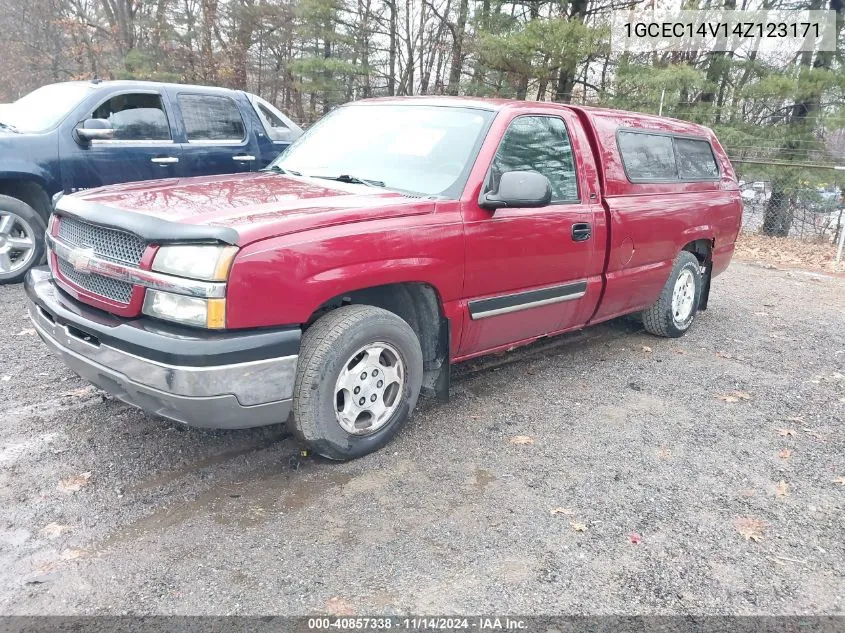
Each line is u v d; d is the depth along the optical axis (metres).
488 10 16.38
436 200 3.78
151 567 2.70
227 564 2.73
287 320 3.08
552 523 3.15
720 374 5.40
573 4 15.71
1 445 3.57
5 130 6.39
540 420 4.29
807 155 15.14
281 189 3.81
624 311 5.57
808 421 4.55
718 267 6.65
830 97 15.09
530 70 14.59
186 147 7.42
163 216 3.11
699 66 16.36
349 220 3.34
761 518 3.31
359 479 3.44
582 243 4.69
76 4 25.95
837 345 6.44
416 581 2.69
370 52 23.97
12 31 26.69
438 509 3.21
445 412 4.33
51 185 6.45
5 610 2.43
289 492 3.28
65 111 6.64
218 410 2.97
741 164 14.93
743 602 2.70
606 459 3.82
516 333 4.51
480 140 4.10
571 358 5.59
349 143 4.55
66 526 2.92
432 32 23.97
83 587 2.57
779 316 7.54
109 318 3.13
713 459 3.91
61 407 4.06
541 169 4.43
